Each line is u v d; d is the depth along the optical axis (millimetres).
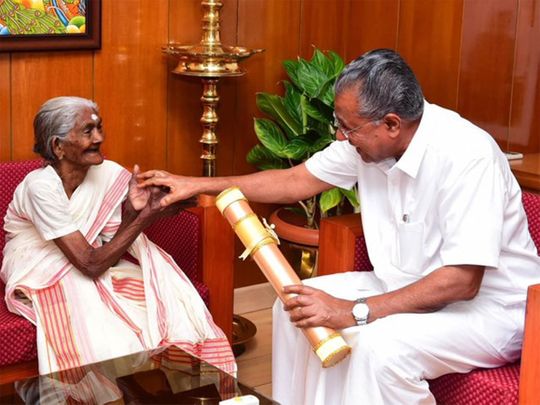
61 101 2777
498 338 2502
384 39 3896
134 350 2748
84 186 2912
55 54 3322
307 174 2875
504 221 2520
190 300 2912
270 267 2496
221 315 3105
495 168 2443
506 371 2494
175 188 2764
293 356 2670
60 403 2193
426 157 2492
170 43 3598
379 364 2357
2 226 3076
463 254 2387
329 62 3746
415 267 2588
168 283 2918
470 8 3549
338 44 4082
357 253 2838
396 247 2639
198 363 2428
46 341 2691
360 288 2729
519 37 3680
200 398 2227
